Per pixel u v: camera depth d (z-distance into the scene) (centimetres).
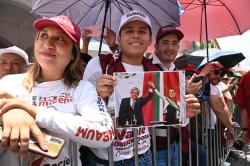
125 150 242
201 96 332
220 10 528
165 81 231
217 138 466
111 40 400
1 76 314
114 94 220
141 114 225
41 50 193
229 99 603
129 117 223
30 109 165
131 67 264
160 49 349
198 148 345
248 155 834
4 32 810
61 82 200
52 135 173
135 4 388
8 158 178
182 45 773
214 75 397
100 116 187
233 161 789
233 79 688
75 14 416
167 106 231
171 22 399
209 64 394
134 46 259
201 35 557
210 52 778
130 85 223
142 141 251
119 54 270
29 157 177
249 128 504
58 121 169
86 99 196
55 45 192
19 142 148
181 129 294
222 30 546
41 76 202
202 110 351
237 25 533
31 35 822
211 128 416
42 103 191
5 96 172
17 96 191
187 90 299
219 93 416
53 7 412
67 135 171
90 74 256
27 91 194
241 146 865
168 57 347
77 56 205
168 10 387
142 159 251
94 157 242
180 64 552
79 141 175
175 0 381
